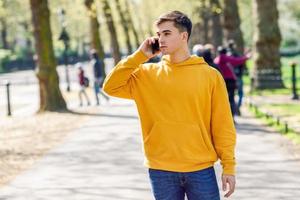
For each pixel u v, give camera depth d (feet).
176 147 13.15
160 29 12.98
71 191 27.09
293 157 34.04
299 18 245.04
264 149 37.06
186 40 13.17
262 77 78.48
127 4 178.19
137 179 29.32
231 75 47.85
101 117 60.54
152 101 13.30
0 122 59.67
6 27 232.12
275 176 29.04
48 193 26.84
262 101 67.00
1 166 34.06
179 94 13.08
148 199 25.20
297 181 27.81
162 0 193.77
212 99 13.48
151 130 13.38
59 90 67.15
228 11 106.73
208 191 13.29
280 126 46.52
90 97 93.20
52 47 67.05
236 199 24.73
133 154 36.99
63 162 34.88
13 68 243.60
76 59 297.53
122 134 46.73
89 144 41.88
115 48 127.95
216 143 13.55
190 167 13.12
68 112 65.92
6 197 26.23
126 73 13.20
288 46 243.60
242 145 38.91
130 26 201.36
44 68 66.23
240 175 29.55
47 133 48.98
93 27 110.83
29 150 40.01
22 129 52.39
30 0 66.49
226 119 13.50
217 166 32.01
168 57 13.34
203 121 13.37
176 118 13.16
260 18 81.30
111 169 32.17
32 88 133.18
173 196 13.32
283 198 24.70
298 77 112.06
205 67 13.35
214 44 126.11
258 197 24.97
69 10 147.33
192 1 143.13
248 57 48.01
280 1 246.06
